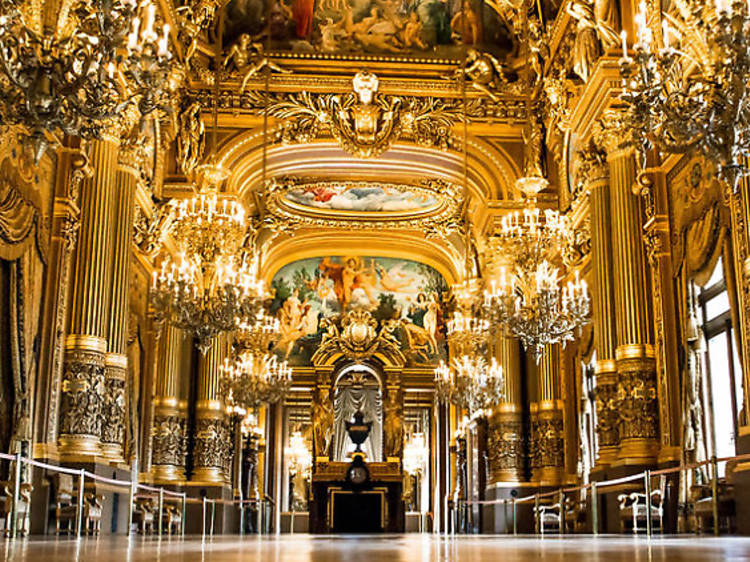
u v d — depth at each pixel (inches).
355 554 269.1
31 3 489.4
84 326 579.5
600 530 627.5
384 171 925.2
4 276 511.2
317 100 858.1
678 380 580.1
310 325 1365.7
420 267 1374.3
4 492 485.7
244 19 851.4
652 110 332.5
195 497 881.5
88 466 554.9
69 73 313.3
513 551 278.2
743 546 287.4
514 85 871.7
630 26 605.9
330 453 1357.0
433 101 869.8
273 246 1284.4
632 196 622.5
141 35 319.9
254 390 870.4
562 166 821.9
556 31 778.8
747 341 459.2
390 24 868.0
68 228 575.2
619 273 618.8
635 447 587.5
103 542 380.2
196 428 906.7
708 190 530.3
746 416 458.6
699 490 532.7
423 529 1193.4
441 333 1369.3
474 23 869.2
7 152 486.9
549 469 876.6
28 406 525.7
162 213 785.6
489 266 848.3
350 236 1291.8
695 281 559.2
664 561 191.0
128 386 746.2
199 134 831.1
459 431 1264.8
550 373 899.4
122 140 641.0
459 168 907.4
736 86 297.7
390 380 1363.2
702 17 319.3
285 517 1364.4
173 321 565.0
